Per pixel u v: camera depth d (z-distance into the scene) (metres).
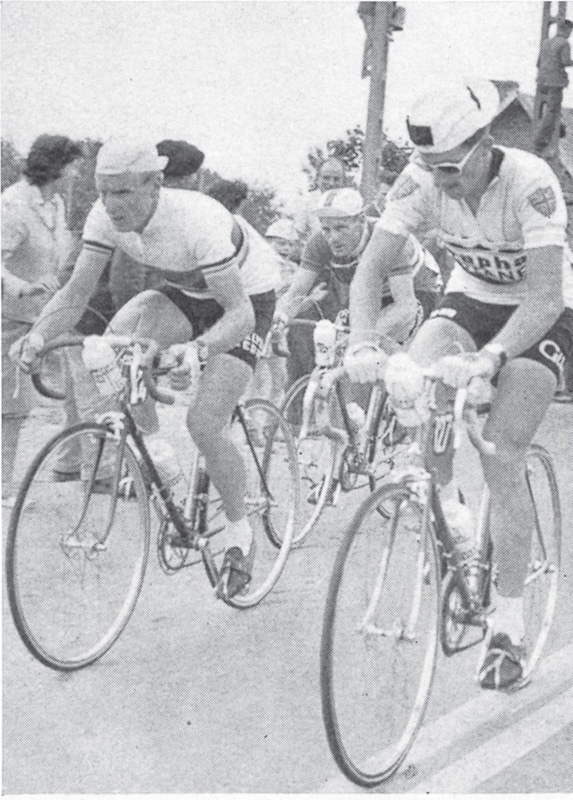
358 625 2.14
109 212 2.53
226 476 2.81
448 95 2.20
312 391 2.24
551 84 4.70
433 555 2.31
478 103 2.22
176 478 2.75
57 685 2.49
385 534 2.19
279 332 3.59
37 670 2.56
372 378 2.25
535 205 2.31
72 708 2.38
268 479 3.34
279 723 2.37
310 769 2.19
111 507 2.58
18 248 3.42
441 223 2.49
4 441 3.59
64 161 3.41
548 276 2.31
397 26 4.35
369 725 2.18
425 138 2.22
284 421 3.43
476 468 3.79
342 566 2.04
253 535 2.98
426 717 2.45
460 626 2.57
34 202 3.43
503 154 2.34
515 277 2.52
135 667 2.61
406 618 2.25
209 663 2.66
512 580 2.47
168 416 4.95
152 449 2.73
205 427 2.73
